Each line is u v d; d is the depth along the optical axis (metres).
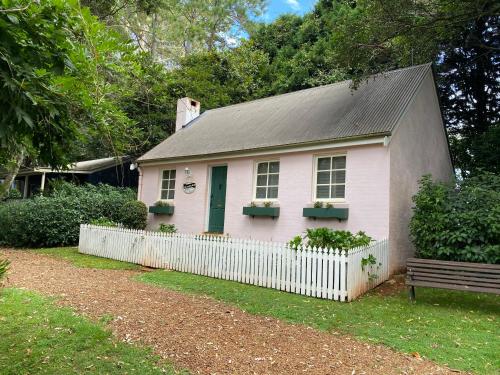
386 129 8.73
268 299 6.68
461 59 16.80
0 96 2.08
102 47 2.60
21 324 4.79
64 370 3.62
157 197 14.39
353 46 9.94
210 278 8.60
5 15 2.11
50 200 13.77
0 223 13.88
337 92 12.58
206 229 12.58
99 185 16.95
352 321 5.49
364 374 3.74
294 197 10.44
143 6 10.88
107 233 11.48
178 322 5.10
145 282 7.75
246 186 11.61
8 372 3.55
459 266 6.30
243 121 13.85
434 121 12.08
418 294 7.38
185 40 21.45
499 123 15.39
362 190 9.22
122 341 4.34
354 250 7.09
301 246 7.46
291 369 3.79
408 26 9.55
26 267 8.87
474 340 4.81
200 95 20.05
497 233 6.98
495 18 15.30
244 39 25.59
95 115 2.81
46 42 2.32
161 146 15.13
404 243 9.40
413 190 10.17
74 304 5.73
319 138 9.78
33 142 2.69
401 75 11.55
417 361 4.11
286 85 22.02
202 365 3.81
